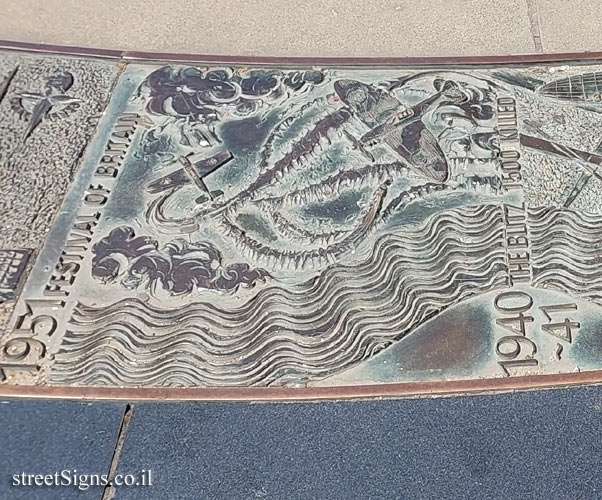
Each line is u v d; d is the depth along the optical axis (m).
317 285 2.43
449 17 3.50
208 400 2.18
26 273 2.45
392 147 2.86
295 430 2.14
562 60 3.24
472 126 2.95
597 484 2.03
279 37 3.39
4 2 3.48
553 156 2.83
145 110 3.02
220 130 2.95
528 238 2.57
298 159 2.81
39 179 2.76
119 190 2.73
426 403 2.20
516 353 2.28
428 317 2.36
